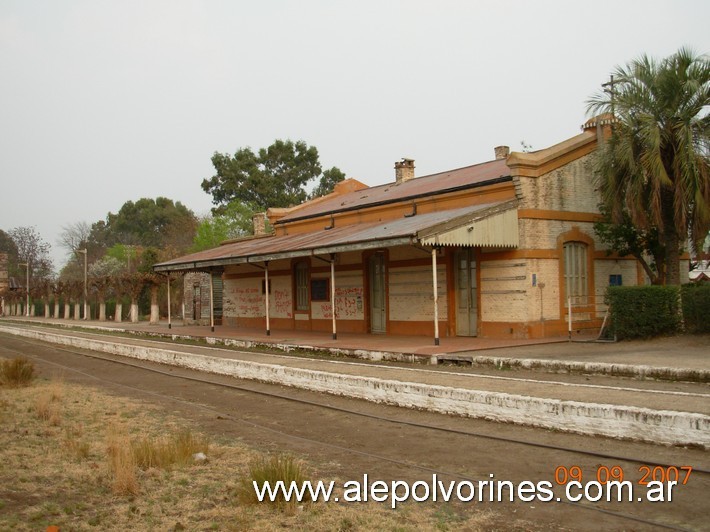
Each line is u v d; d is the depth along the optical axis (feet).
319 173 231.30
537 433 32.45
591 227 68.90
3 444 32.32
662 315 55.67
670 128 59.52
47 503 23.63
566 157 66.95
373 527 20.84
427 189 79.46
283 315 98.89
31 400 45.32
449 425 35.27
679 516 20.97
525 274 63.21
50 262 304.71
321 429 35.83
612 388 37.01
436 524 20.97
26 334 121.70
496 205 62.03
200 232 186.09
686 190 57.52
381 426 35.96
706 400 32.58
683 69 59.16
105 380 58.23
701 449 27.61
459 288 70.23
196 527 21.25
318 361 57.67
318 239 77.56
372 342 66.90
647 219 60.23
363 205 85.87
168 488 25.17
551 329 64.49
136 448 29.40
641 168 58.54
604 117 69.72
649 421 29.14
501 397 35.19
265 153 225.97
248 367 56.59
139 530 21.11
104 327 126.41
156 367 68.44
